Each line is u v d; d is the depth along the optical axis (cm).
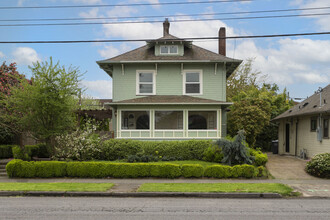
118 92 1997
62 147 1568
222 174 1305
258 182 1220
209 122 1908
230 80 3484
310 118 1853
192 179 1289
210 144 1650
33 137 1614
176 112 1905
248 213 782
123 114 1902
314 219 723
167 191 1037
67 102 1512
